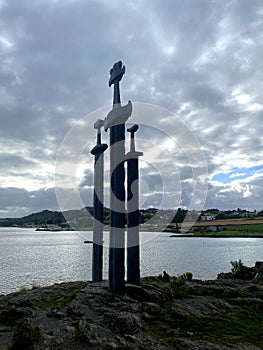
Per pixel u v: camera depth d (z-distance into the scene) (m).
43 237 107.88
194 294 12.09
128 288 10.66
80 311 9.32
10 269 29.53
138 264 11.64
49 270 28.80
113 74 11.66
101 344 7.55
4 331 8.74
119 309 9.49
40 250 52.47
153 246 60.38
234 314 10.13
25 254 45.34
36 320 9.09
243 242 74.81
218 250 51.38
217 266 31.28
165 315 9.35
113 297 10.12
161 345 7.78
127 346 7.56
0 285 21.86
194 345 7.75
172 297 10.96
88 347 7.42
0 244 69.31
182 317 9.28
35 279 24.41
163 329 8.75
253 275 16.58
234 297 11.96
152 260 36.00
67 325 8.55
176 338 8.14
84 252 48.62
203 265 31.86
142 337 8.16
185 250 50.94
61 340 7.67
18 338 7.38
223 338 8.38
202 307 10.34
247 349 7.75
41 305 10.45
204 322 9.25
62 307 9.81
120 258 10.54
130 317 8.77
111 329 8.44
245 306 10.94
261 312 10.38
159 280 15.13
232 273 17.02
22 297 11.20
